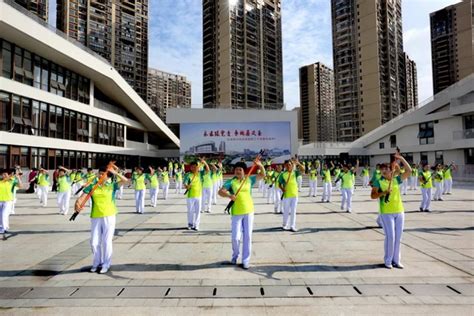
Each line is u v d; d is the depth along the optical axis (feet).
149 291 14.08
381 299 12.96
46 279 15.79
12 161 70.18
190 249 21.24
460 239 23.39
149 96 399.03
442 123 114.42
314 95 347.36
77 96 96.07
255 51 269.85
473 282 14.78
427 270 16.48
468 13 264.93
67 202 39.09
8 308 12.53
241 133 106.83
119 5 313.73
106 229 16.99
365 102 237.45
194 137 105.40
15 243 23.57
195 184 27.99
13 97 70.74
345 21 252.01
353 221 31.50
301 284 14.74
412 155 126.93
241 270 16.83
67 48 81.41
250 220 17.57
